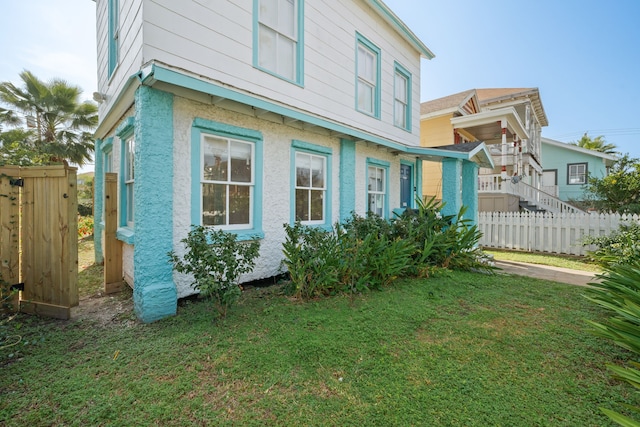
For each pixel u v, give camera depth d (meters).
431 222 6.57
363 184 7.48
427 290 4.85
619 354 2.79
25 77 13.27
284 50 5.71
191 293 4.30
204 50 4.36
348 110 7.03
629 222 7.84
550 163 21.52
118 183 5.06
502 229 9.93
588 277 5.98
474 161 8.07
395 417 2.01
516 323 3.55
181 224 4.13
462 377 2.46
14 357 2.76
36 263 3.84
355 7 7.23
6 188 3.79
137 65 3.93
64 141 14.19
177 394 2.24
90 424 1.95
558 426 1.92
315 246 4.73
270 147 5.34
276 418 2.01
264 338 3.12
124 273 5.07
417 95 9.71
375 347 2.94
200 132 4.38
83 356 2.77
